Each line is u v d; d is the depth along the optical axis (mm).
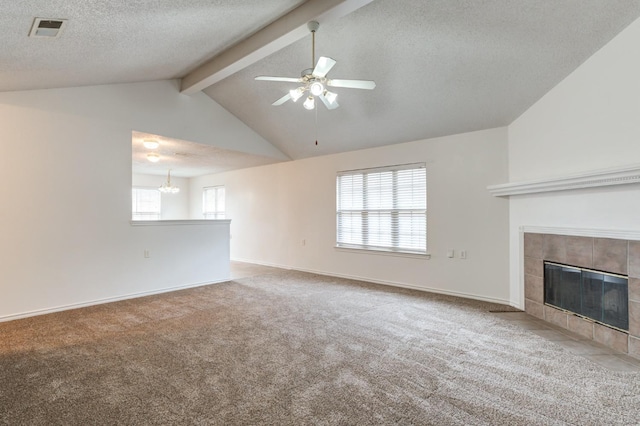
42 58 2820
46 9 2061
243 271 6449
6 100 3471
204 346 2789
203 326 3285
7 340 2914
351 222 5801
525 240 3867
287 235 6867
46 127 3723
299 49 3756
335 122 5082
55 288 3779
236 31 3316
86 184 4020
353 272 5734
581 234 3115
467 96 3875
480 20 2902
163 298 4391
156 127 4668
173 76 4672
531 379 2260
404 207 5141
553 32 2871
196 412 1866
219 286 5125
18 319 3498
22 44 2482
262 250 7418
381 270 5359
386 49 3463
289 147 6277
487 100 3861
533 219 3764
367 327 3270
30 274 3613
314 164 6363
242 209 7945
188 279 5047
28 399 1987
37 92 3662
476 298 4402
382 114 4582
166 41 3135
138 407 1911
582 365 2475
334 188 6020
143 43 3041
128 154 4379
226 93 5121
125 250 4363
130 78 4199
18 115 3541
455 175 4594
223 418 1813
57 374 2297
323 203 6203
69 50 2785
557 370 2395
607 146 2855
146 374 2301
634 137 2635
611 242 2836
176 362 2488
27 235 3596
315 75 2781
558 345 2855
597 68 2949
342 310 3846
